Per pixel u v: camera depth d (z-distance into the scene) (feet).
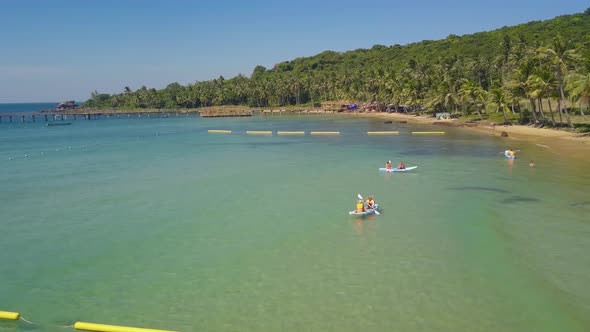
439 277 77.46
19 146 310.04
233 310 68.28
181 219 116.88
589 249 87.92
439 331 61.00
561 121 293.02
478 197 130.41
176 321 65.77
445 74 500.33
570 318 63.52
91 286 78.33
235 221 113.91
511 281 75.20
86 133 427.74
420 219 111.04
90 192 151.33
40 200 140.97
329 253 90.17
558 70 272.31
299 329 62.39
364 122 477.77
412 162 199.21
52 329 65.31
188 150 270.46
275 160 217.77
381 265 83.25
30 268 86.63
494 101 359.66
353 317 65.05
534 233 97.86
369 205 119.14
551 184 145.07
